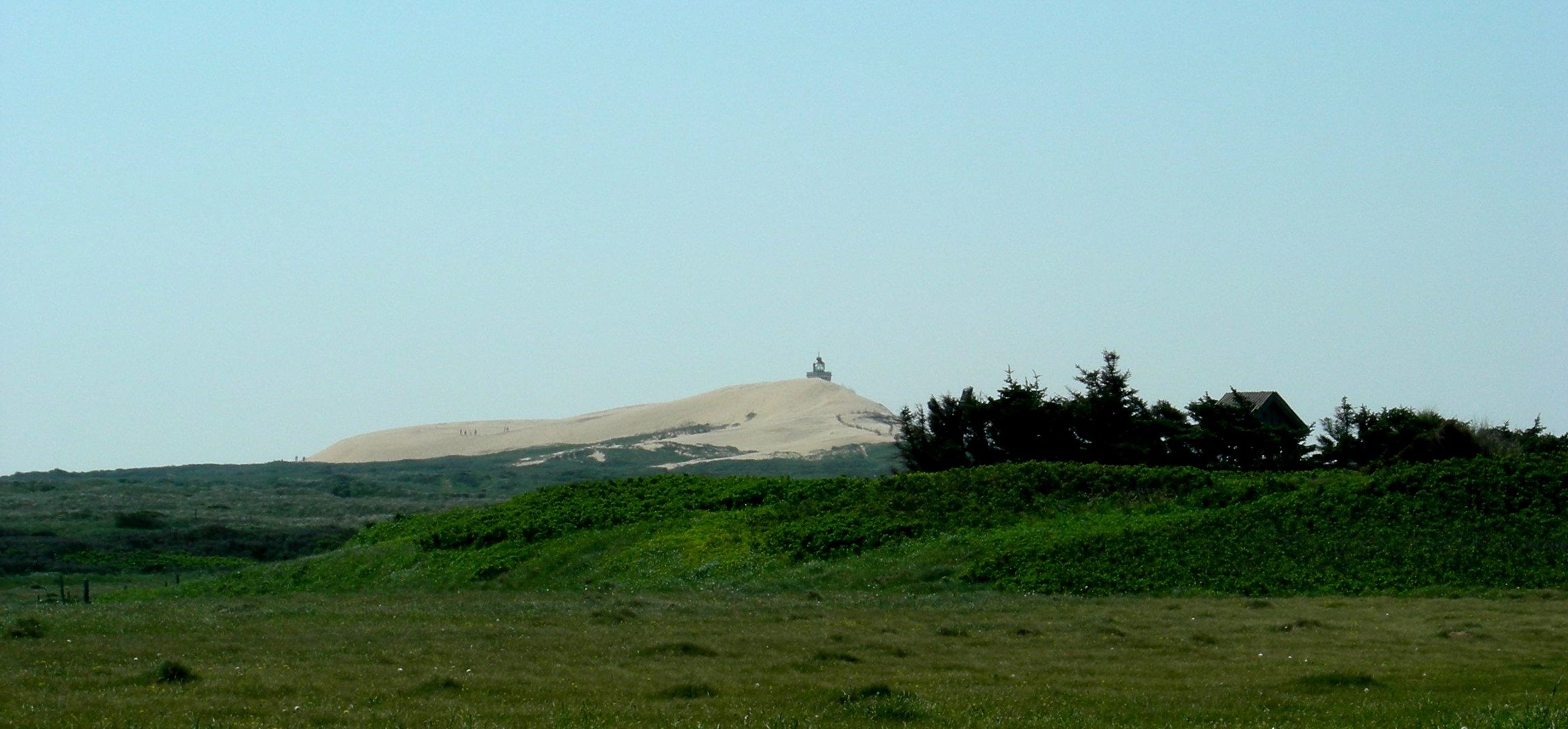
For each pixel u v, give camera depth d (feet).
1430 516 220.84
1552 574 195.62
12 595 287.07
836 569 232.12
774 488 286.46
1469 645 143.23
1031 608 184.14
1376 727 99.50
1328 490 236.63
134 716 99.14
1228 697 112.78
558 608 184.96
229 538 446.60
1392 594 193.57
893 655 139.03
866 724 99.45
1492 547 206.49
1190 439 330.95
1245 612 175.73
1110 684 119.96
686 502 284.20
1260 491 247.09
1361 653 138.31
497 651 138.10
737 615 175.63
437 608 187.42
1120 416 342.44
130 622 162.71
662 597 209.87
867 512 260.21
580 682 119.24
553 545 267.18
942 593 208.03
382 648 139.54
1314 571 205.36
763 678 122.52
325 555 296.30
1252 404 339.36
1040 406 337.93
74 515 543.80
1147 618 170.60
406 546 283.79
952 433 345.92
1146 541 223.51
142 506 628.69
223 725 95.86
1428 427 302.25
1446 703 108.78
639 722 99.96
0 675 118.11
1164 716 104.63
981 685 119.65
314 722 98.43
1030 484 265.34
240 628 157.17
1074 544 225.15
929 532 247.50
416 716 100.83
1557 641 145.38
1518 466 233.55
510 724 97.81
